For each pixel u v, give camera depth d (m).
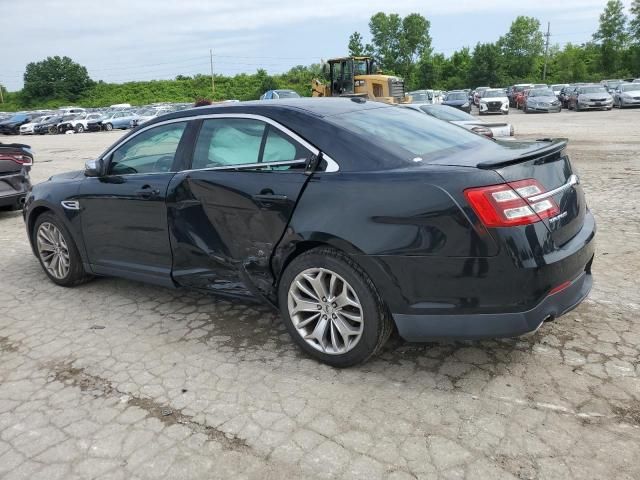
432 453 2.56
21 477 2.55
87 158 17.55
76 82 88.94
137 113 40.72
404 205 2.92
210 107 3.93
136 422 2.92
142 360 3.59
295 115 3.49
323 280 3.29
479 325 2.90
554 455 2.50
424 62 87.56
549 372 3.19
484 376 3.18
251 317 4.19
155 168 4.16
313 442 2.68
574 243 3.12
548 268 2.86
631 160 11.30
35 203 4.95
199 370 3.43
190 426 2.86
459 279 2.86
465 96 33.78
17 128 42.50
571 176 3.33
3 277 5.44
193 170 3.86
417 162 3.11
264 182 3.44
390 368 3.33
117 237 4.39
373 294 3.09
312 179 3.26
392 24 104.06
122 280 5.19
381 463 2.51
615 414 2.78
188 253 3.93
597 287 4.40
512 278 2.80
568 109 34.91
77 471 2.57
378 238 2.98
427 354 3.46
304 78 82.00
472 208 2.79
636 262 4.96
